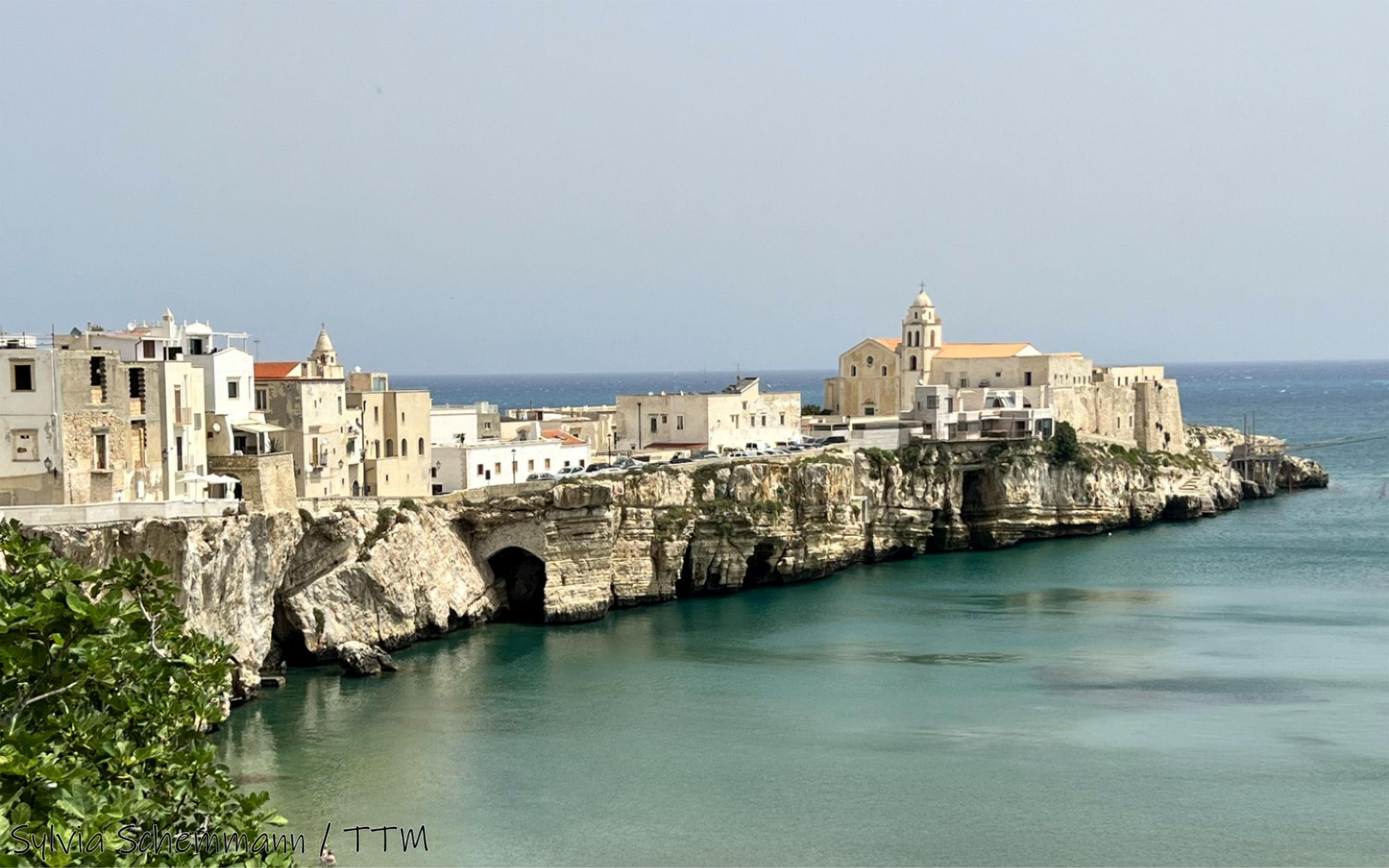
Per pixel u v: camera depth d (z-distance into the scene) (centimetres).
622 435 19088
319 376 15062
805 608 14850
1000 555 18825
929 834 8175
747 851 7919
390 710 10550
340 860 7719
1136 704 10794
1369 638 13025
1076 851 7925
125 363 11038
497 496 13975
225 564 10469
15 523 5938
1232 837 8119
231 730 9994
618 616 14400
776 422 19788
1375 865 7719
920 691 11212
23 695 4900
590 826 8269
